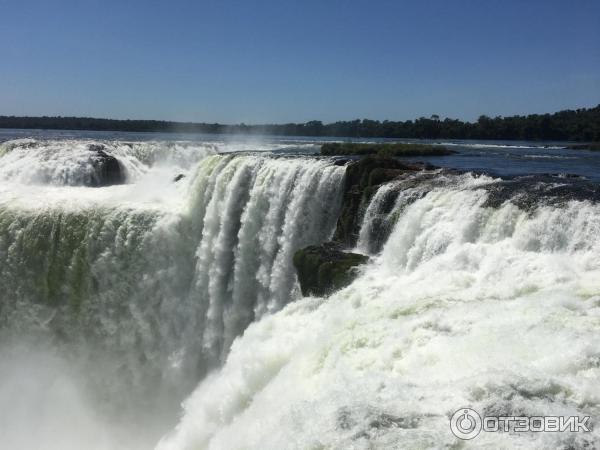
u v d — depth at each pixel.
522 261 12.09
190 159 43.94
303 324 13.60
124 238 24.45
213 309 22.98
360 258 17.05
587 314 9.46
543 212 13.23
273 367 12.44
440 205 15.68
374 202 18.05
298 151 42.47
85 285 24.41
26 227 25.02
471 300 11.04
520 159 33.75
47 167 35.75
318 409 8.35
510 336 9.16
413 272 13.79
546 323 9.33
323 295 16.27
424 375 8.74
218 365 22.16
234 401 12.76
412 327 10.34
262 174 22.70
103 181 37.12
